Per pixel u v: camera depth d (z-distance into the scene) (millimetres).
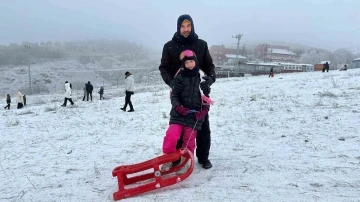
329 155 4648
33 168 4953
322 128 6426
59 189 3957
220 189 3596
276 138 5875
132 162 4965
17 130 9195
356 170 3998
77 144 6523
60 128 9023
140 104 15352
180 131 4062
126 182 3881
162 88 33438
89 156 5453
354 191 3418
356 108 8492
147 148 5766
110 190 3838
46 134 8117
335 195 3338
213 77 4156
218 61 106000
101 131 7973
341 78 21938
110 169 4652
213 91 20406
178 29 4172
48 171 4742
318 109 8781
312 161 4406
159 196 3490
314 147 5094
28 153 6023
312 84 18859
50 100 31734
